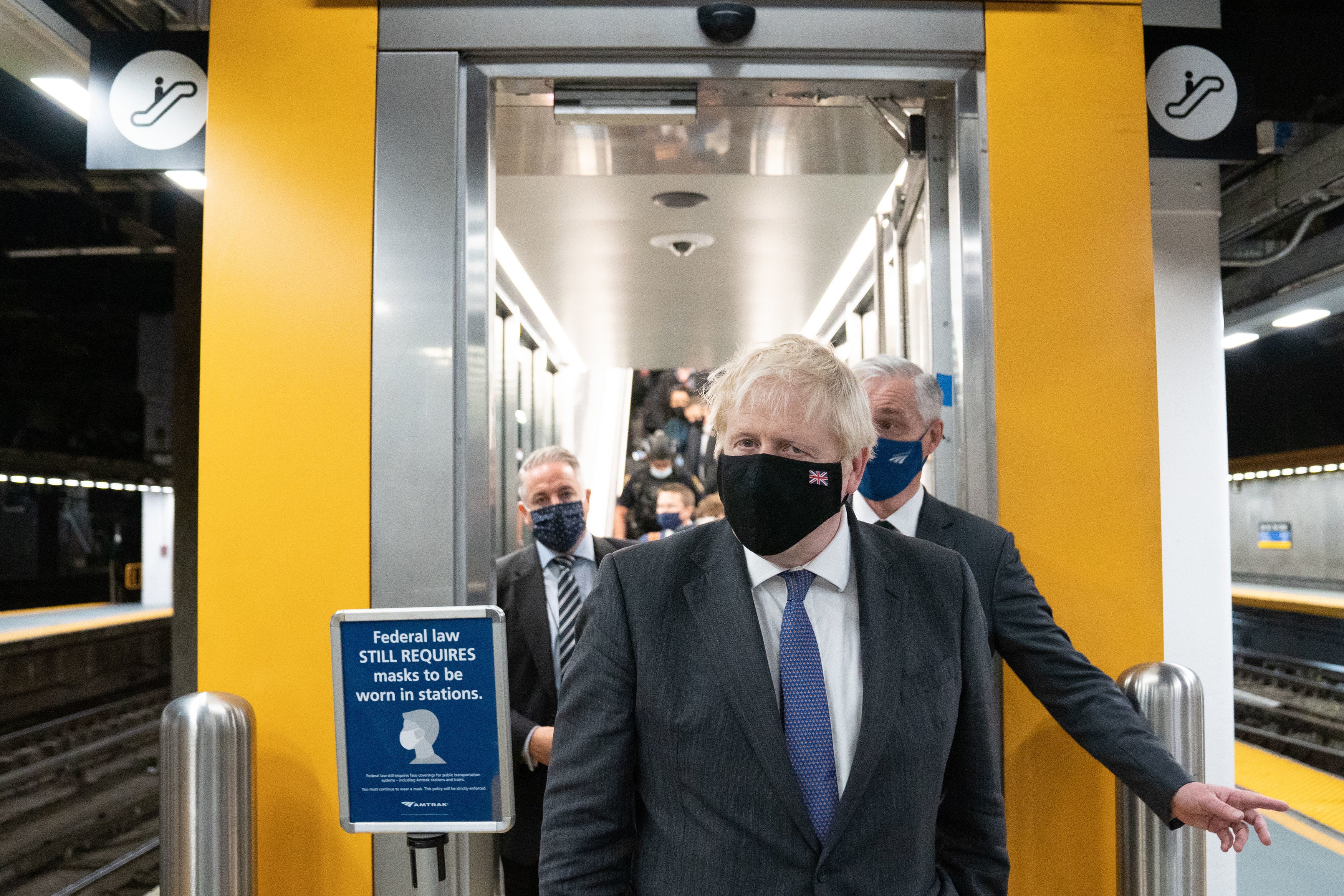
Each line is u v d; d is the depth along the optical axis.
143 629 15.28
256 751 2.38
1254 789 7.31
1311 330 15.64
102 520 19.70
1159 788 1.67
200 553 2.42
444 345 2.45
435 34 2.51
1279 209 7.48
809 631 1.47
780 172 3.60
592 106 2.64
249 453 2.44
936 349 2.70
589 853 1.40
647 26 2.52
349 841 2.37
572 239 4.75
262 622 2.40
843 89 2.66
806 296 5.93
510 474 6.06
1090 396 2.52
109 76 2.61
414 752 2.00
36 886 5.83
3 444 16.78
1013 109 2.56
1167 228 3.29
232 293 2.46
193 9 3.61
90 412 18.75
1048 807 2.46
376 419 2.44
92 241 12.86
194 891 2.13
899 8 2.55
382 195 2.48
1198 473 3.22
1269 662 13.37
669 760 1.42
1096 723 1.80
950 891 1.48
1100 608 2.48
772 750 1.37
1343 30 5.54
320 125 2.49
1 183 9.49
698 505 8.58
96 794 7.85
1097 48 2.58
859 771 1.38
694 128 3.07
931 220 2.73
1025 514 2.49
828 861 1.36
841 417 1.42
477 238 2.53
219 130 2.49
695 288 5.73
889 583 1.51
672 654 1.45
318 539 2.42
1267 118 6.37
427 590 2.40
